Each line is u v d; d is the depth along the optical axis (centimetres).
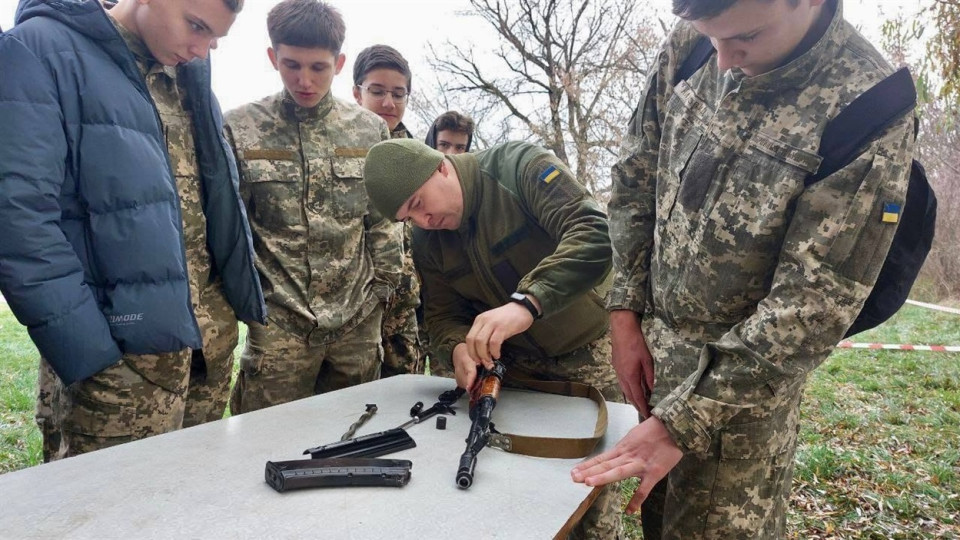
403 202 206
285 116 282
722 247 157
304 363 276
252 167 271
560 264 195
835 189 138
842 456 434
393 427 181
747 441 161
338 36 274
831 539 337
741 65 146
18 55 173
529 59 1467
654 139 186
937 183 1441
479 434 164
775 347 139
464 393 213
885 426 518
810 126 143
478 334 186
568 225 208
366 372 297
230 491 138
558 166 216
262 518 127
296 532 122
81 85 184
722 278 159
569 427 188
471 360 203
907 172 138
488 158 230
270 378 271
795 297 139
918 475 415
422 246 236
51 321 169
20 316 170
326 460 146
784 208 146
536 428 187
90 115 184
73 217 185
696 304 166
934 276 1484
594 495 146
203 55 209
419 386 225
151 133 200
